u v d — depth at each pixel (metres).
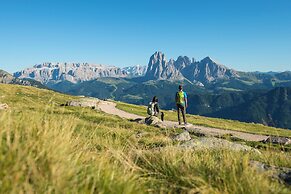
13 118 7.05
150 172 7.68
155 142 14.37
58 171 5.06
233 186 6.40
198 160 8.31
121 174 6.57
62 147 5.95
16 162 4.80
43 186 4.78
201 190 6.23
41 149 5.52
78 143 7.61
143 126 25.09
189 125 32.12
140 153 9.33
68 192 4.88
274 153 11.23
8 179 4.51
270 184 6.87
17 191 4.39
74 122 7.73
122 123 24.78
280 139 22.80
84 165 6.10
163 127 27.06
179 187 6.84
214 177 7.08
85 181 5.43
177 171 7.56
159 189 6.71
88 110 36.00
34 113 7.56
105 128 15.45
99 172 5.97
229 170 7.24
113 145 10.57
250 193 6.25
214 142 12.42
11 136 6.09
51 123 6.91
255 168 7.41
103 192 5.38
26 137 6.03
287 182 7.52
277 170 8.16
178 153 9.42
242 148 11.99
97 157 7.27
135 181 6.45
